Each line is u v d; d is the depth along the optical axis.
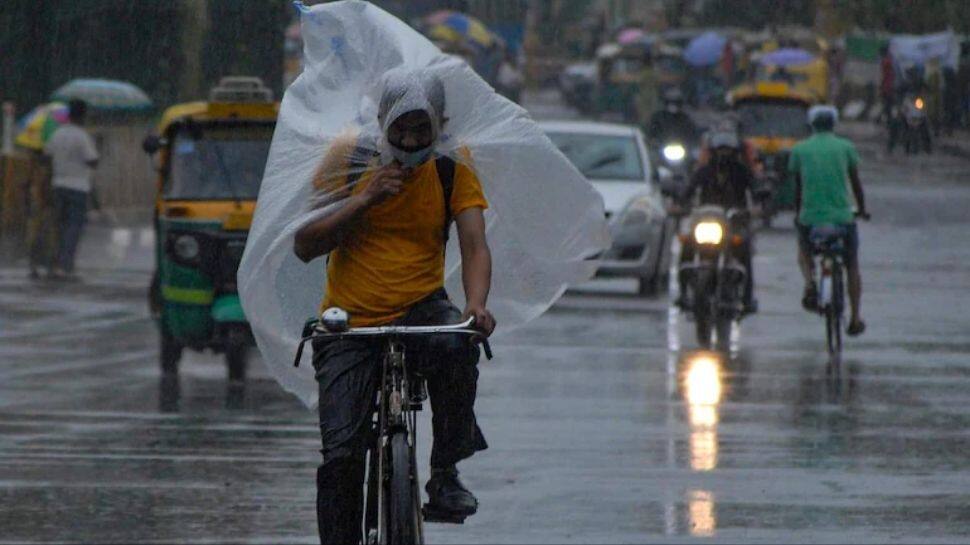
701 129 87.75
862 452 22.89
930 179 91.12
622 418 25.69
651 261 45.06
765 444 23.48
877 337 36.50
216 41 54.34
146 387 29.88
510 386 29.06
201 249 30.03
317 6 14.02
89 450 23.12
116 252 55.47
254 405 27.72
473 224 13.60
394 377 13.20
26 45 63.59
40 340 36.06
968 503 19.59
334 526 13.50
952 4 117.19
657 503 19.56
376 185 13.20
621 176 46.91
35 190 49.03
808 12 143.25
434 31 121.94
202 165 31.75
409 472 12.88
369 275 13.60
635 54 138.25
